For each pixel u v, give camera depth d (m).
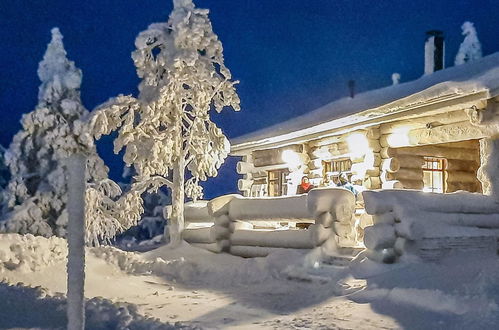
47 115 24.88
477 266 8.80
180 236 16.02
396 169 15.42
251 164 22.34
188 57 15.99
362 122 15.48
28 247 12.14
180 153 16.59
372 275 9.72
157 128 16.67
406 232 9.78
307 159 19.16
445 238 10.10
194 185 17.61
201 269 13.14
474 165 16.53
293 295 9.95
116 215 17.98
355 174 16.44
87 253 13.64
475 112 12.12
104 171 24.28
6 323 7.00
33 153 25.19
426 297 7.88
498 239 10.70
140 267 13.52
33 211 24.17
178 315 8.56
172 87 16.14
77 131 24.17
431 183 16.12
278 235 13.22
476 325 6.79
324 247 11.84
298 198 12.88
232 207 14.75
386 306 8.12
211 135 17.11
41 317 7.23
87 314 7.19
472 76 13.38
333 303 8.73
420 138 14.40
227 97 16.88
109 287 11.08
